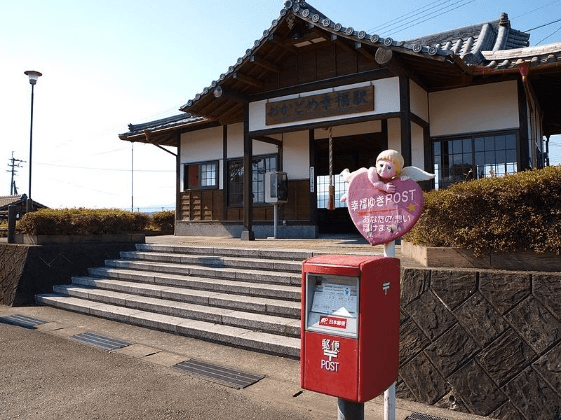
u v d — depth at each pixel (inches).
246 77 361.7
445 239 155.0
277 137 460.8
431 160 362.0
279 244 339.0
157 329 232.4
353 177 127.6
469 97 350.0
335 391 97.0
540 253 134.8
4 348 203.2
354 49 323.6
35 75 499.2
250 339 196.5
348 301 98.3
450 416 129.7
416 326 143.7
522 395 124.2
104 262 340.8
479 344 132.5
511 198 139.5
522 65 281.4
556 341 121.9
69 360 186.1
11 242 343.0
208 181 522.9
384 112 318.0
